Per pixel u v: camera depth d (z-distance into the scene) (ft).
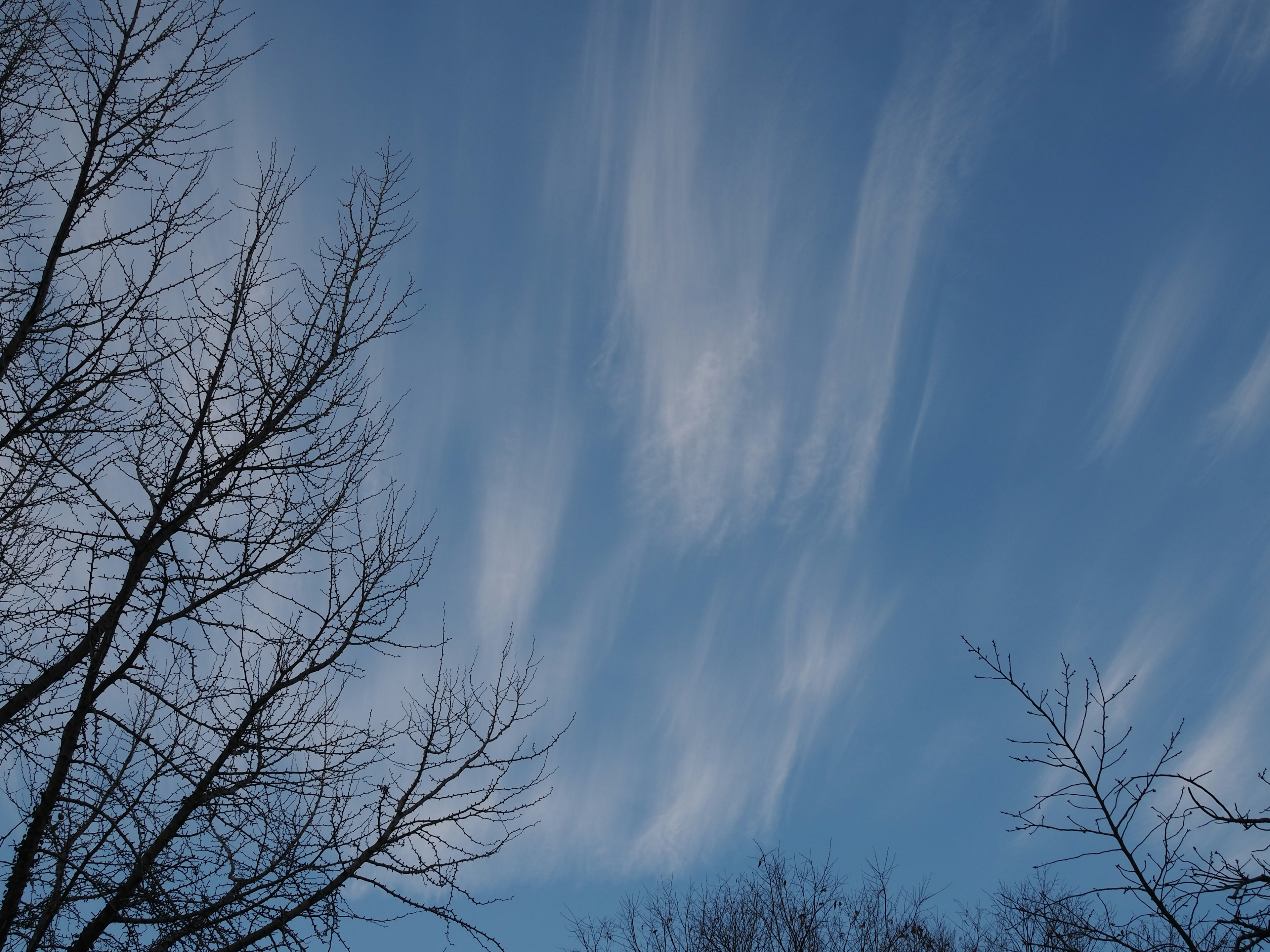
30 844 16.39
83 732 17.79
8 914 15.96
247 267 20.35
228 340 19.79
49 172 19.61
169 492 18.53
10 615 17.98
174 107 20.57
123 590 17.76
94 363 18.47
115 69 20.20
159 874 17.17
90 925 16.81
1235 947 18.45
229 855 17.99
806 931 43.39
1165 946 20.88
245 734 18.57
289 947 17.88
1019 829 22.95
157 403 19.21
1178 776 20.66
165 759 17.67
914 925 42.60
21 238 19.35
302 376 20.65
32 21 20.52
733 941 43.86
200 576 18.37
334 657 19.97
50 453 17.76
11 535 18.80
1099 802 22.31
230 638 19.40
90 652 17.63
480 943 19.44
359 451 21.42
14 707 16.81
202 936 17.52
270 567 19.33
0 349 18.21
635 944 44.91
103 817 16.83
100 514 18.30
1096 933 22.11
